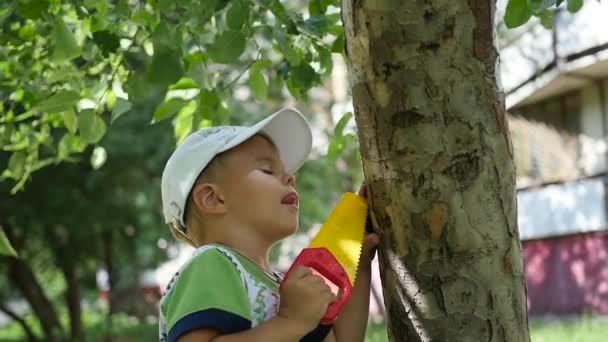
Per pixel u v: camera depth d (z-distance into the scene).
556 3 3.10
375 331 13.31
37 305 16.97
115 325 19.25
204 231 2.69
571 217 15.73
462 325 2.50
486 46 2.47
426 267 2.52
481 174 2.48
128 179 13.98
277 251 16.86
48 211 13.96
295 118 2.82
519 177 16.50
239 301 2.41
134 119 13.12
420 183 2.49
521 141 16.33
